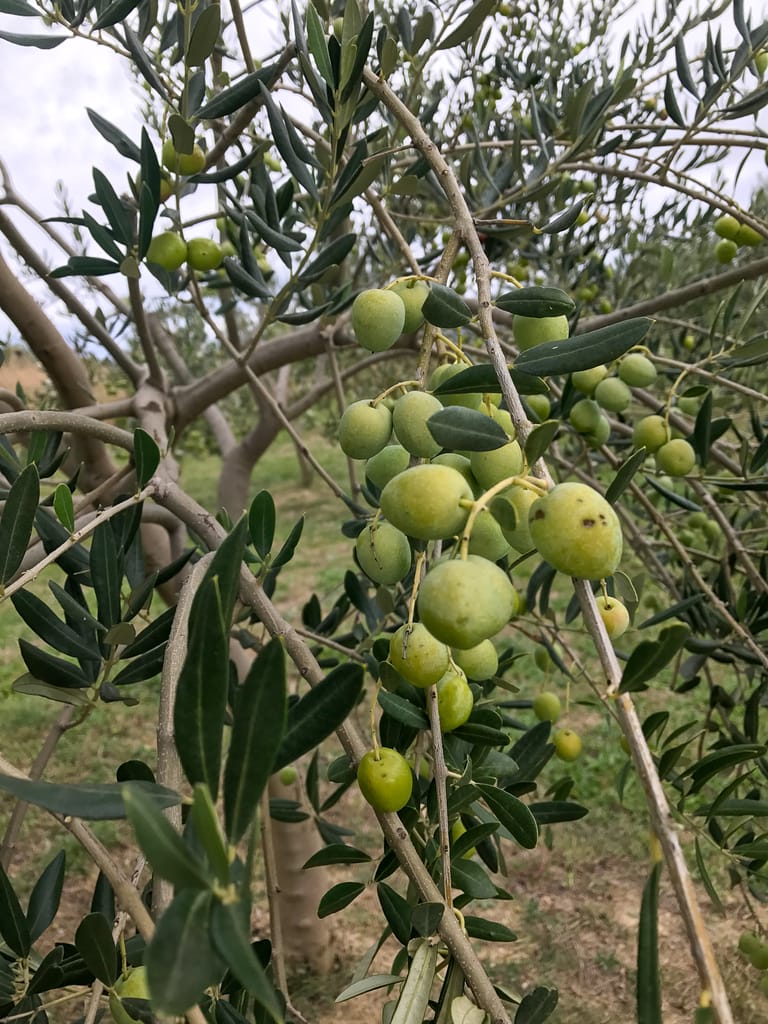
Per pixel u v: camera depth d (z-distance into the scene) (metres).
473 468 0.23
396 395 0.28
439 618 0.18
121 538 0.34
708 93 0.43
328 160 0.48
